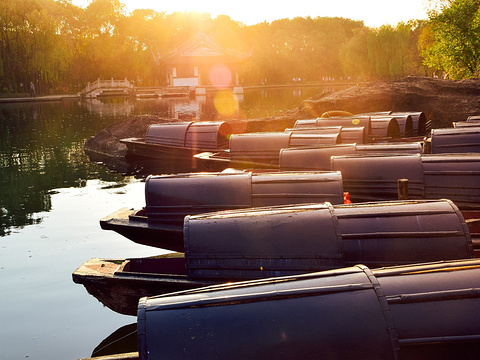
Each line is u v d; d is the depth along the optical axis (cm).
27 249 731
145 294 505
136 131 1886
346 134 1074
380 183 720
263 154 1116
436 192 691
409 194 704
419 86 2030
